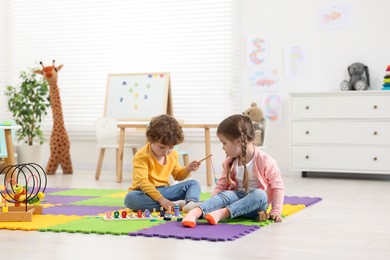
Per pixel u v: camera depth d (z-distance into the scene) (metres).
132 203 2.84
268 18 5.28
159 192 2.83
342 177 5.02
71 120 5.98
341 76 5.07
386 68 4.89
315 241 2.19
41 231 2.36
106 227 2.39
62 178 4.97
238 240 2.19
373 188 4.14
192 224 2.39
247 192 2.61
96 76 5.92
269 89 5.29
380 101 4.68
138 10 5.75
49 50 6.08
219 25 5.47
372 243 2.17
